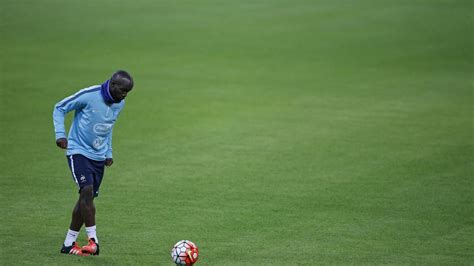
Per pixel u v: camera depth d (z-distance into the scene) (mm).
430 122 62125
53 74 77438
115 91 32375
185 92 72125
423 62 88250
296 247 35188
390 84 77312
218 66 84625
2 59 83812
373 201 42281
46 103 65625
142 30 103312
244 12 116688
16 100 66375
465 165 49750
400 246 35562
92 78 76312
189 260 30656
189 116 63000
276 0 126562
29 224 37438
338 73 82375
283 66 85500
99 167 33812
